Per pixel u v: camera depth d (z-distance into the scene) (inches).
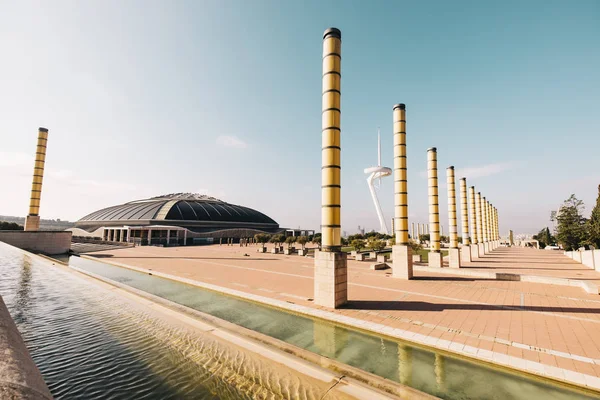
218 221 3489.2
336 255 495.2
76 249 1780.3
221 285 658.2
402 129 823.7
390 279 767.7
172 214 3233.3
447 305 502.0
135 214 3287.4
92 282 688.4
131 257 1322.6
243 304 532.1
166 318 425.7
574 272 943.0
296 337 380.8
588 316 441.7
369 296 565.9
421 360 318.0
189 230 2982.3
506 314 451.2
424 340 349.7
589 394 250.7
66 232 1653.5
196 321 406.3
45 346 336.2
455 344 337.1
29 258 1143.6
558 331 378.0
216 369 281.6
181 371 279.0
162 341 346.6
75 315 446.6
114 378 267.4
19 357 156.6
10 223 2591.0
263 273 844.0
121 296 557.3
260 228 3959.2
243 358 301.7
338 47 553.9
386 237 2556.6
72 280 721.0
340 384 253.1
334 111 541.3
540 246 2999.5
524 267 1071.0
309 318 455.2
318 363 293.9
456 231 1063.0
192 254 1507.1
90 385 256.2
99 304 506.0
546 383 269.1
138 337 359.3
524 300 540.1
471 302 523.5
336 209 523.5
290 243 2164.1
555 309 479.8
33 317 438.0
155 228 2733.8
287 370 277.4
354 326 406.6
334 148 534.9
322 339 374.6
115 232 2989.7
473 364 307.7
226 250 1831.9
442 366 304.8
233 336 352.8
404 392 239.8
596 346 331.0
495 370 294.4
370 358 322.7
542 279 722.8
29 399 118.3
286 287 636.7
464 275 836.6
